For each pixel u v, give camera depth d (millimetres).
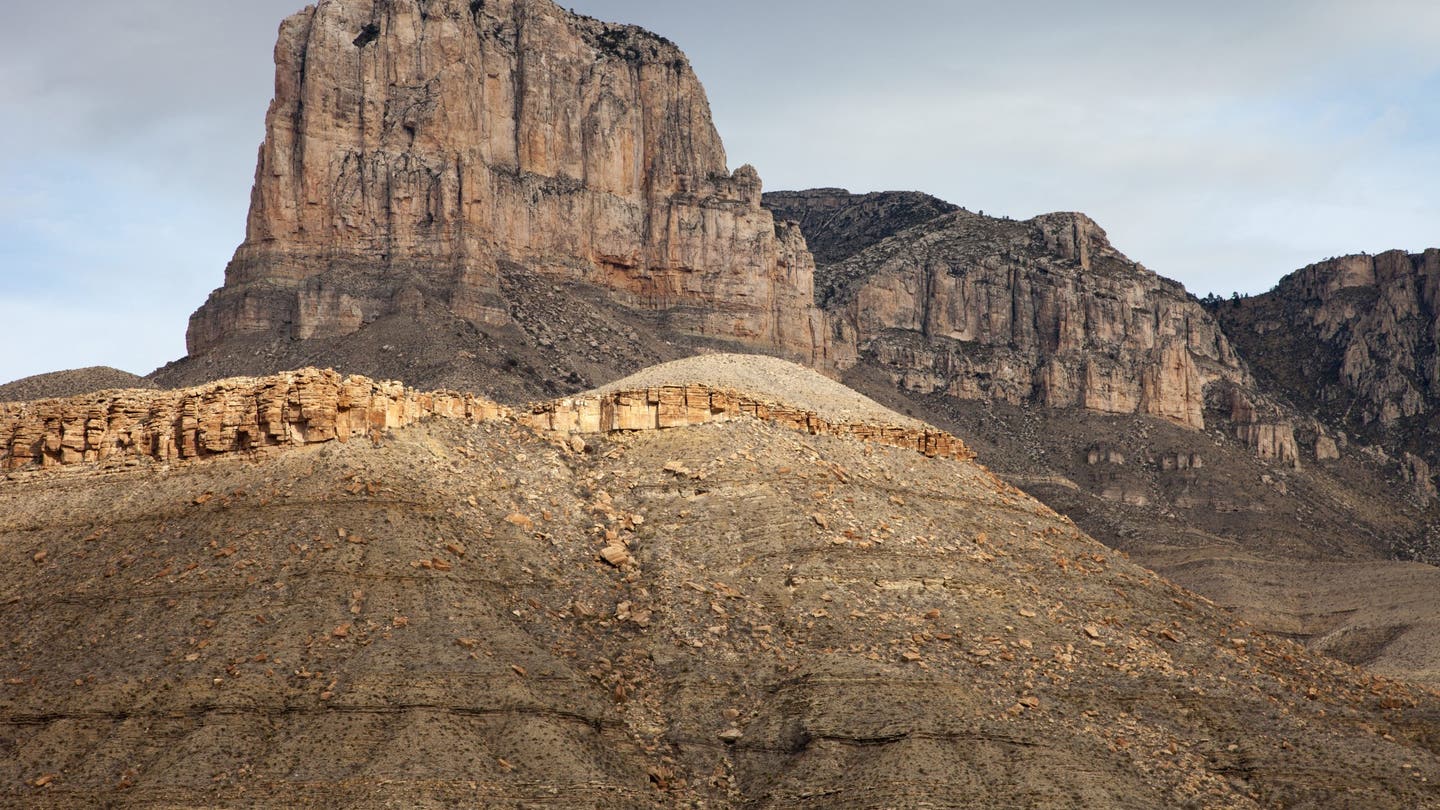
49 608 138500
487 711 125375
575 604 146875
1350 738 143500
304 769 118438
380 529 143125
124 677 128000
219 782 117750
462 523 149750
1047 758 129500
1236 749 139500
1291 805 133500
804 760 128375
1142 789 130500
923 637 144625
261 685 125438
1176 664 152750
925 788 123875
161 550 143375
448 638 131750
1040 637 149875
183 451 155500
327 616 132625
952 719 131625
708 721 134500
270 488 148000
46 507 153750
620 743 129500
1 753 122750
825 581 150250
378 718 123062
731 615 146750
